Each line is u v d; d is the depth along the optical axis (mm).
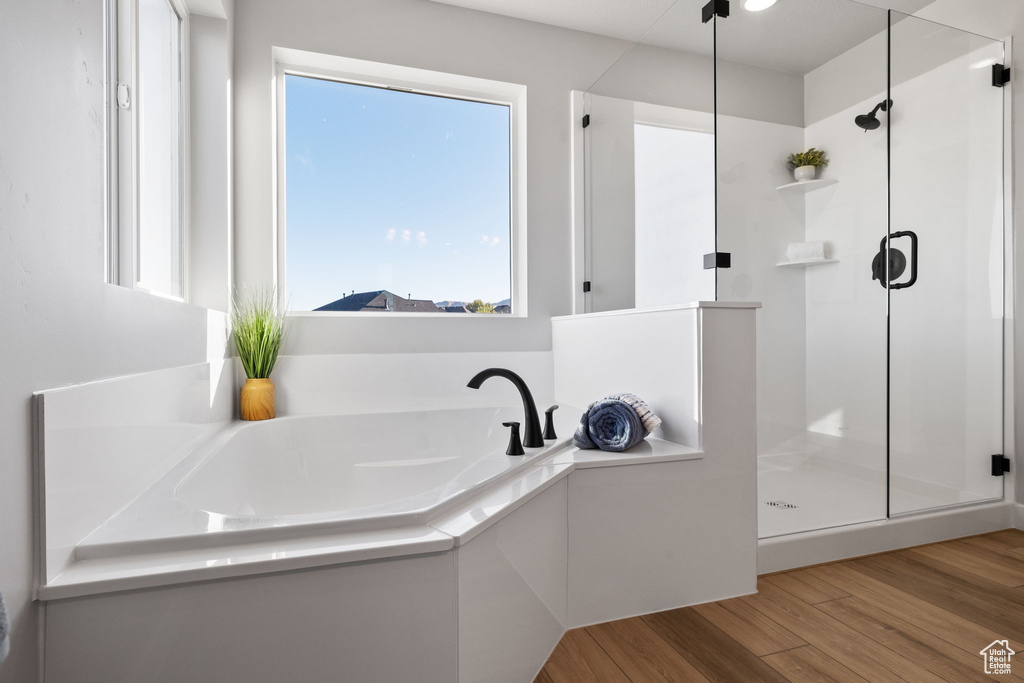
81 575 844
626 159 2396
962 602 1652
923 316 2197
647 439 1812
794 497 1919
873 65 2104
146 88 1614
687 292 1995
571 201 2803
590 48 2832
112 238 1367
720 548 1682
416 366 2516
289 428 2084
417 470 2293
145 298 1242
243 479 1790
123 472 1087
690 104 1980
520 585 1246
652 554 1603
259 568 891
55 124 862
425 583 986
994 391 2363
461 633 1021
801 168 1987
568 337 2557
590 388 2338
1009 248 2377
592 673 1326
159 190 1758
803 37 1996
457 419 2387
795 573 1859
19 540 765
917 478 2152
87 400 940
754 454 1721
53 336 853
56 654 830
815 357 1977
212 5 2049
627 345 2041
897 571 1868
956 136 2271
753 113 1928
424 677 993
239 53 2273
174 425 1432
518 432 1514
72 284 913
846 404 2025
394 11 2486
